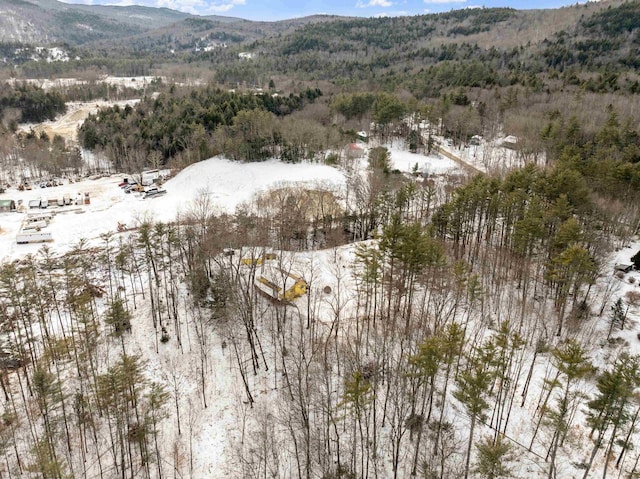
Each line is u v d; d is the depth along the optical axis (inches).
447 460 1622.8
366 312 2351.1
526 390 1827.0
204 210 3225.9
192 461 1695.4
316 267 2795.3
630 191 3063.5
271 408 1876.2
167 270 2886.3
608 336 2134.6
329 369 1963.6
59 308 2529.5
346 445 1695.4
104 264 2970.0
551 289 2480.3
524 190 2851.9
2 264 2965.1
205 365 2106.3
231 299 2198.6
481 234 3075.8
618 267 2566.4
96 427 1813.5
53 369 2054.6
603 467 1614.2
